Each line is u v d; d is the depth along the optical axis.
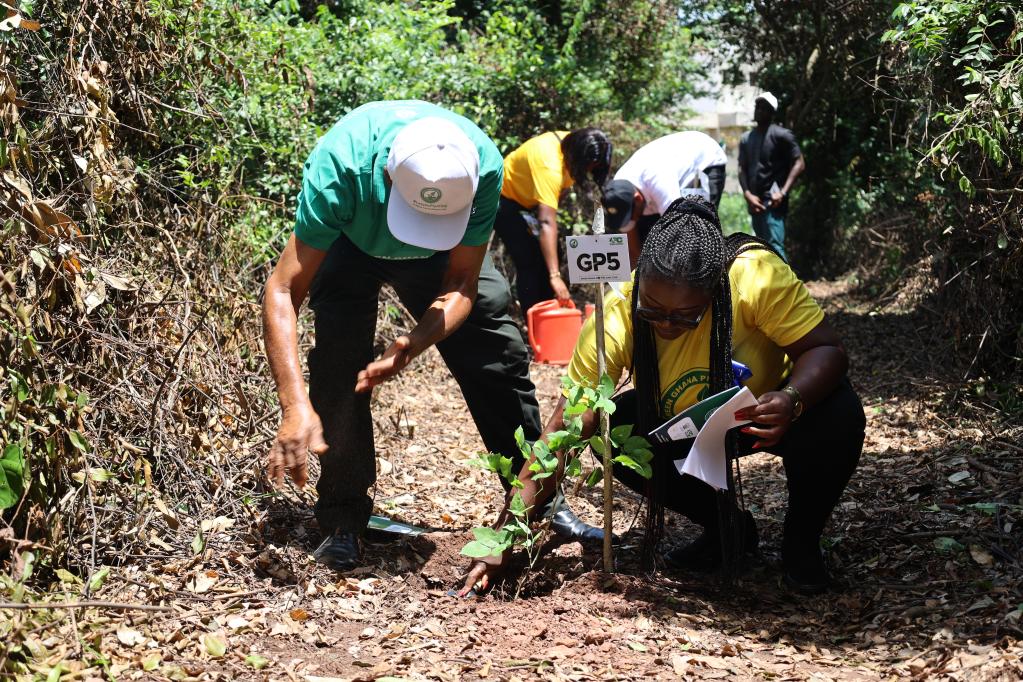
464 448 5.40
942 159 5.04
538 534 3.46
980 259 5.47
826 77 11.27
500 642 3.12
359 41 7.55
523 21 10.12
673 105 14.10
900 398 6.00
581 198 9.31
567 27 10.54
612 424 3.71
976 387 5.62
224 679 2.77
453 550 3.89
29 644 2.69
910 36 5.44
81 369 3.59
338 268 3.56
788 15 11.11
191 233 4.58
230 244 4.92
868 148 11.77
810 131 12.70
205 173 5.11
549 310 7.37
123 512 3.53
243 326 4.66
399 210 3.16
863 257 10.95
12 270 3.15
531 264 7.38
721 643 3.14
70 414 3.24
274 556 3.52
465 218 3.20
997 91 4.71
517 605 3.40
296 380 3.08
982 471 4.60
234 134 5.33
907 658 3.01
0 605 2.59
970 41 4.98
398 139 3.18
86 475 3.27
